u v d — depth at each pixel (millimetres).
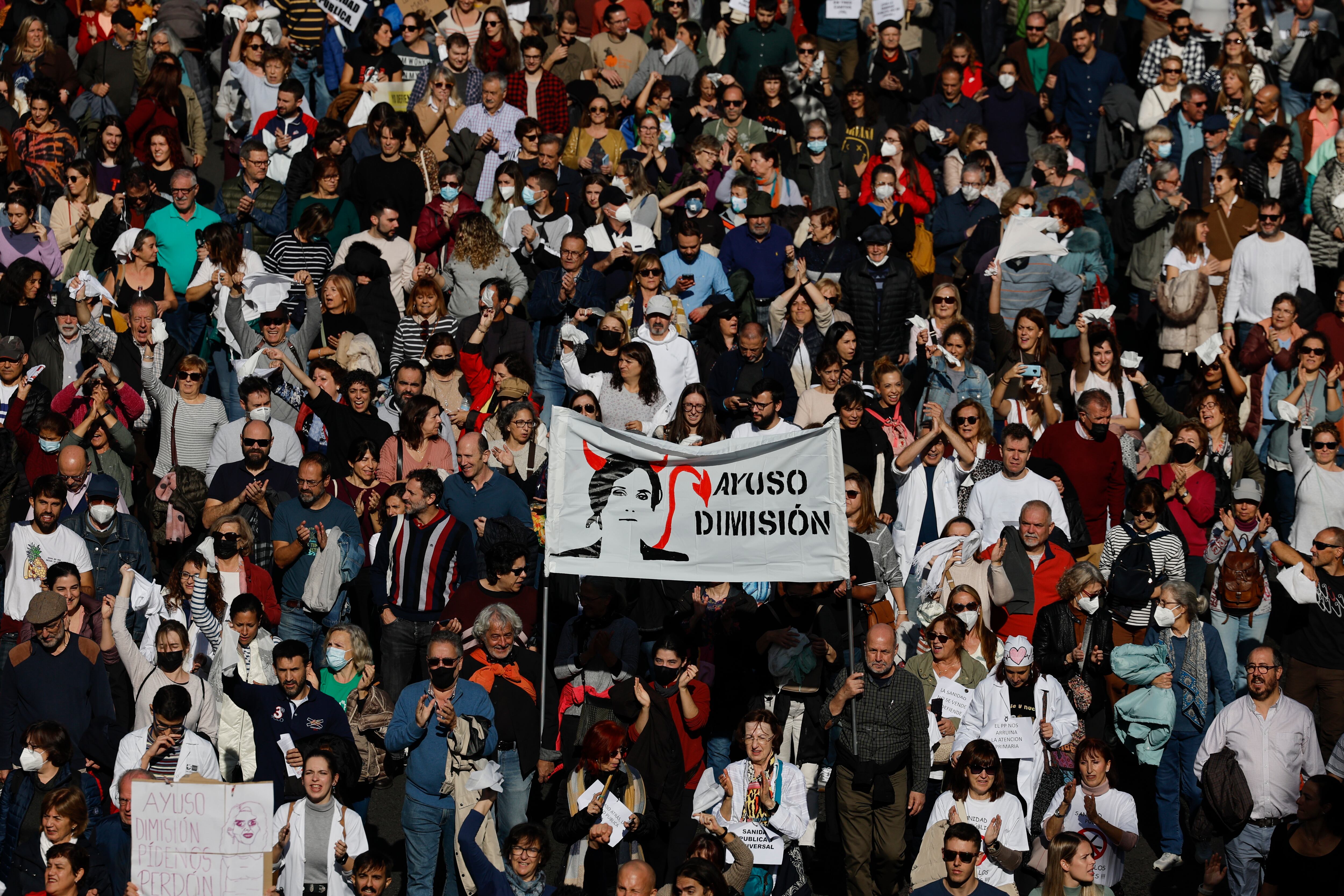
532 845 33375
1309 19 72438
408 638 42312
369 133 60281
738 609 39594
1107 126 68438
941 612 41875
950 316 51844
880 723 36875
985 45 76312
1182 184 62844
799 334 53656
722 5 77438
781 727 38500
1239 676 43688
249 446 45031
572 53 69062
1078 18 72500
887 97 69375
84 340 49719
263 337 51188
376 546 43281
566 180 59969
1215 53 72250
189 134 66312
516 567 41000
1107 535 45656
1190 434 47406
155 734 35812
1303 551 49312
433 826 36156
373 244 55406
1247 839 37719
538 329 54844
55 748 35844
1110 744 43094
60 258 55969
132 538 43469
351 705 40250
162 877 31953
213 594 40938
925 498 46375
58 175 60750
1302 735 37844
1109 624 40062
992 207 60094
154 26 67875
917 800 36875
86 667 38500
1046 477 46312
